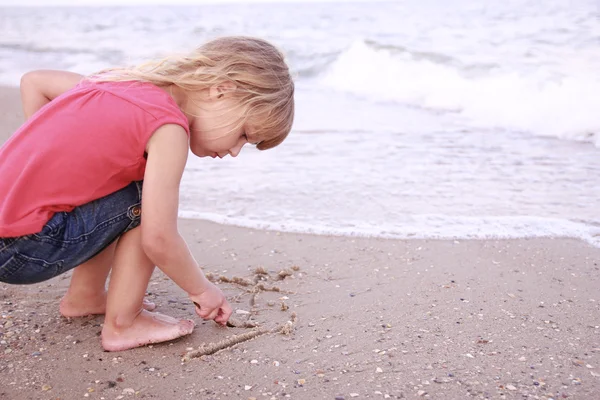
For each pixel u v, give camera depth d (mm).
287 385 1766
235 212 3381
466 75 6512
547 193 3604
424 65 7062
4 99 6691
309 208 3430
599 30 7691
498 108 5633
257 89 1798
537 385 1764
